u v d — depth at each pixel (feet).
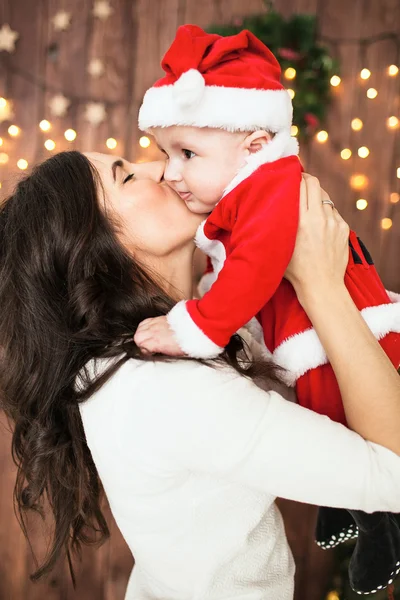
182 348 2.90
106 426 2.94
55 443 3.48
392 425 2.79
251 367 3.26
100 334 3.13
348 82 6.81
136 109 6.87
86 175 3.29
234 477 2.71
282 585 3.42
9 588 7.13
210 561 3.08
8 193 4.38
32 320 3.28
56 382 3.26
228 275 2.94
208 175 3.37
